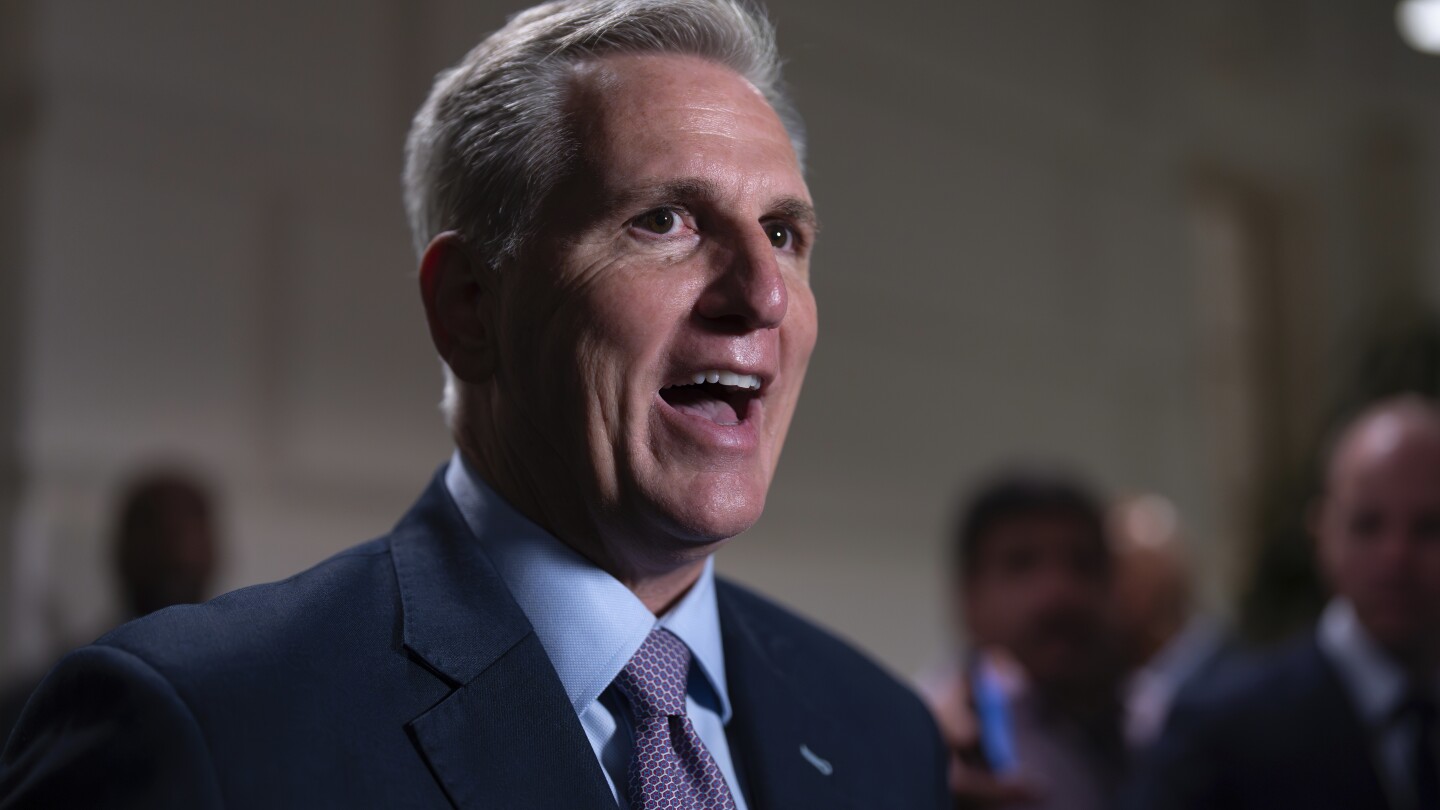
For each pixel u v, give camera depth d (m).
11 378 3.13
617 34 1.09
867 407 5.32
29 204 3.15
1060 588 2.23
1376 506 2.14
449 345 1.13
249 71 3.60
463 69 1.15
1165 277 6.79
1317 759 2.14
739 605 1.30
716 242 1.04
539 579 1.07
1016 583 2.24
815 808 1.13
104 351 3.24
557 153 1.05
